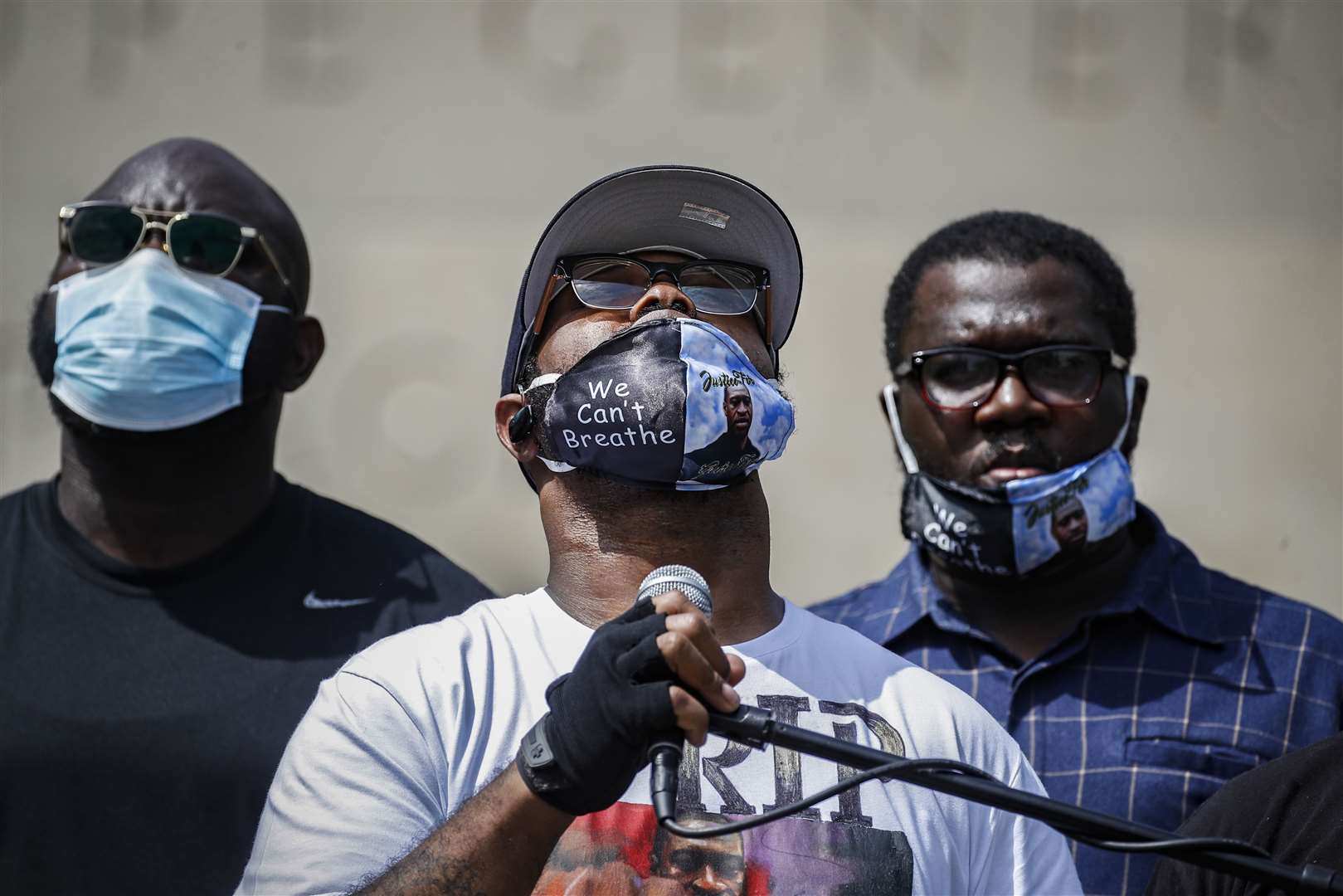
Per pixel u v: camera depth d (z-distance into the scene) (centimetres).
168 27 3123
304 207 3116
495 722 919
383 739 909
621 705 781
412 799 898
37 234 3058
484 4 3147
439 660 939
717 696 781
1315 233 3133
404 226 3117
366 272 3097
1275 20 3150
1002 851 947
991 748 966
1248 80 3153
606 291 1024
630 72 3134
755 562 996
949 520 1359
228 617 1323
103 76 3106
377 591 1344
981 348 1362
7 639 1302
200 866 1218
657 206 1034
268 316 1405
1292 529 3041
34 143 3086
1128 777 1280
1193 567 1398
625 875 877
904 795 917
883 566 2972
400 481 3017
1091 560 1366
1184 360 3105
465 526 3006
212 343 1369
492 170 3131
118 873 1216
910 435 1401
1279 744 1284
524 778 816
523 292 1046
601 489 983
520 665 945
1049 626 1377
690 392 955
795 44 3133
